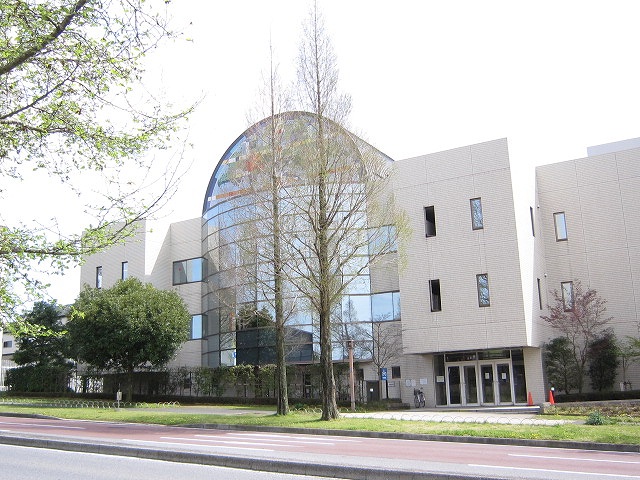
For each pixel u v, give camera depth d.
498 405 28.72
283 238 23.52
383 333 31.44
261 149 24.58
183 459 11.69
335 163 23.17
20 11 8.23
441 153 30.67
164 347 34.84
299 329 32.69
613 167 31.31
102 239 9.01
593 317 29.58
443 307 29.55
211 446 14.36
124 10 8.45
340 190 23.08
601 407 22.94
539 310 29.78
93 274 44.72
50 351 43.62
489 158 29.44
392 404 29.66
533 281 29.59
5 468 11.21
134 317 34.31
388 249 25.73
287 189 23.73
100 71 8.66
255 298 30.86
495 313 28.23
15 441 14.92
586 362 29.58
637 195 30.50
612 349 28.66
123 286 36.59
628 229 30.45
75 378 43.03
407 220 25.33
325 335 22.62
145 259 41.94
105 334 34.34
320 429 19.22
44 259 8.83
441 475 9.02
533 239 30.66
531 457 12.87
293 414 24.28
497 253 28.62
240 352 35.25
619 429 17.03
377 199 24.34
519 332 27.53
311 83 23.97
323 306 22.88
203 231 40.94
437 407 29.62
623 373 29.00
